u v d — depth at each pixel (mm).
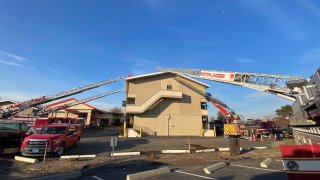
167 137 33844
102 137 31188
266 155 16109
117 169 11547
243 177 9195
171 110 38781
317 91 6039
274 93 22641
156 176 9539
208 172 10086
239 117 34156
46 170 10984
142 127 37094
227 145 22672
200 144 23500
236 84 26047
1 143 15656
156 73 38906
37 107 48844
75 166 11859
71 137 18266
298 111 9648
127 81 38844
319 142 6988
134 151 18078
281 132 34281
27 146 14633
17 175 10047
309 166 3904
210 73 29250
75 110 58406
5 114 36562
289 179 3979
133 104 37375
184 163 13219
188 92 40344
